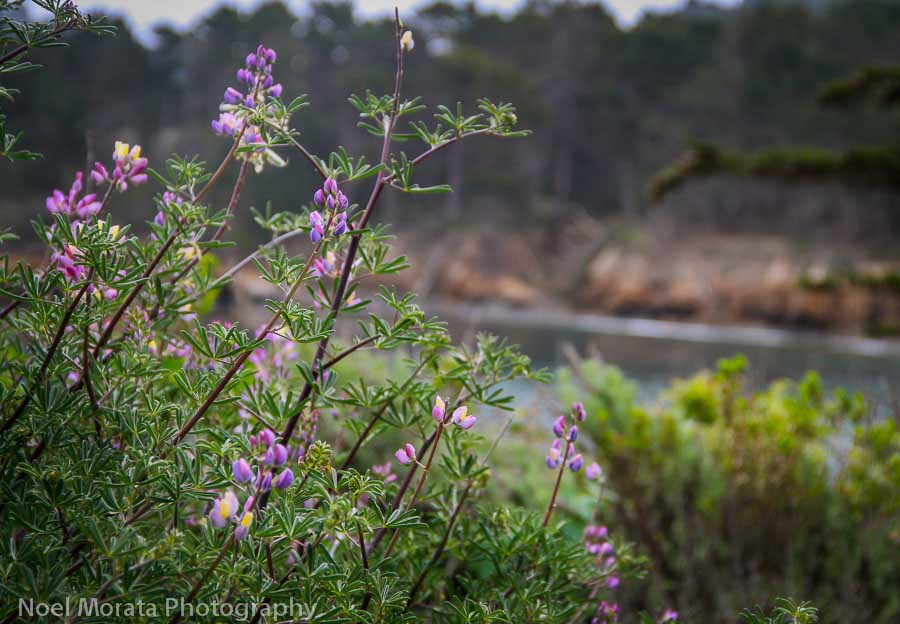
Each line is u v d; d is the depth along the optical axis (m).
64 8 1.33
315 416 1.56
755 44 62.84
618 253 56.19
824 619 2.60
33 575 1.10
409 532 1.61
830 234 53.88
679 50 68.94
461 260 56.75
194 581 1.17
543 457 3.10
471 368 1.61
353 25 70.50
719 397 3.69
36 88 38.19
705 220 59.56
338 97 60.97
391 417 1.59
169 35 68.25
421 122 1.46
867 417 3.33
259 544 1.19
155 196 1.52
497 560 1.60
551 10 73.75
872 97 11.80
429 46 69.44
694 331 41.81
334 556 1.41
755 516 3.11
